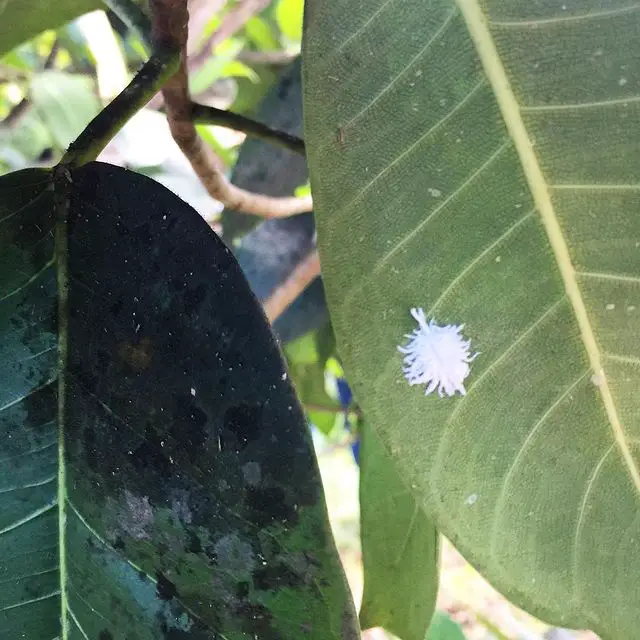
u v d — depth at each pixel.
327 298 0.09
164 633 0.08
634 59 0.08
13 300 0.09
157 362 0.08
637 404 0.09
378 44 0.09
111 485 0.08
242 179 0.22
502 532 0.09
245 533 0.08
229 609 0.08
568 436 0.09
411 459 0.09
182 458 0.08
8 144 0.30
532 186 0.09
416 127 0.09
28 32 0.15
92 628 0.08
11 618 0.08
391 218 0.09
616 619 0.09
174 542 0.08
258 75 0.26
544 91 0.08
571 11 0.08
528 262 0.09
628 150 0.08
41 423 0.09
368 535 0.15
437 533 0.15
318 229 0.09
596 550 0.09
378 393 0.09
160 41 0.10
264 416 0.08
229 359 0.08
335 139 0.09
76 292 0.09
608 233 0.09
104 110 0.09
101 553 0.08
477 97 0.08
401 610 0.16
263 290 0.22
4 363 0.09
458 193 0.09
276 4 0.30
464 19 0.08
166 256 0.08
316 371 0.26
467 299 0.09
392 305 0.09
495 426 0.09
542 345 0.09
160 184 0.09
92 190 0.09
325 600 0.08
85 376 0.09
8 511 0.09
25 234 0.09
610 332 0.09
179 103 0.13
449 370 0.09
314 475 0.08
